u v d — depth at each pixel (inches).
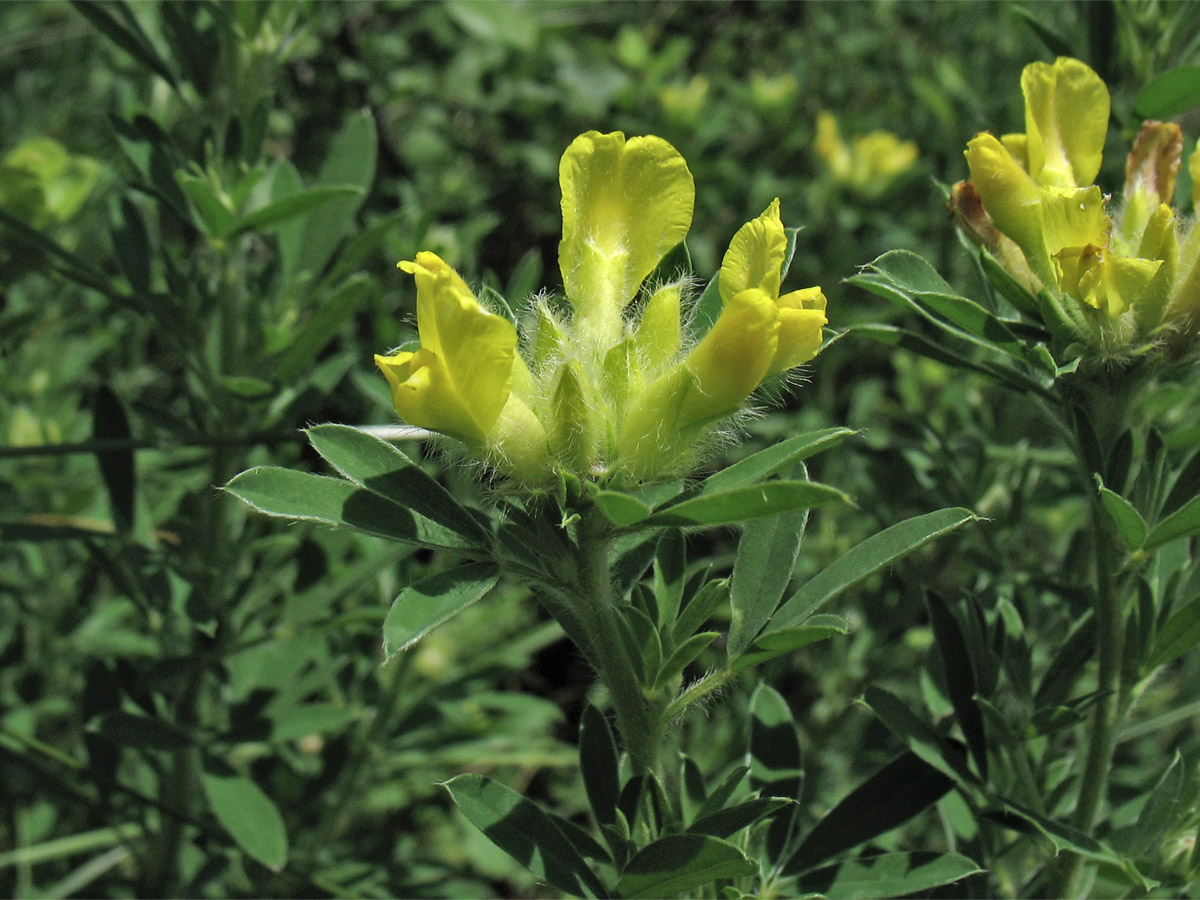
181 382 15.4
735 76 23.2
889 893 7.3
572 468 6.5
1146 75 9.0
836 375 18.3
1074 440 7.2
